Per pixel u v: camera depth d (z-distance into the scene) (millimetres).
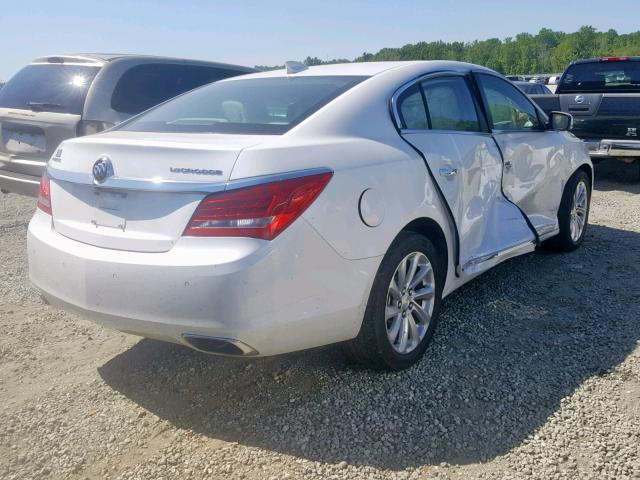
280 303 2748
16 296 4789
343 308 2992
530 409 3043
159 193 2820
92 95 6207
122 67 6535
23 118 6332
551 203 5188
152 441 2906
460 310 4285
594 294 4527
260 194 2701
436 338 3852
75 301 3000
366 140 3307
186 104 3883
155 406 3193
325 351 3689
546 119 5305
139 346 3875
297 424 2982
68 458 2807
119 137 3223
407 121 3650
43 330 4148
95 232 2998
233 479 2621
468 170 3912
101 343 3939
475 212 4027
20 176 6363
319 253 2859
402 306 3400
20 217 7500
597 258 5402
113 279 2842
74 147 3229
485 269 4102
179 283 2691
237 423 3016
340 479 2596
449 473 2615
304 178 2824
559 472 2588
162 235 2803
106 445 2891
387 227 3170
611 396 3125
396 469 2650
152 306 2760
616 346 3666
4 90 6781
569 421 2928
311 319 2871
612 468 2594
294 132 3100
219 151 2785
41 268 3193
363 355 3273
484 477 2578
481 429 2900
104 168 2975
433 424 2949
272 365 3547
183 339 2775
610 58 9641
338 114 3314
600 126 8844
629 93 9172
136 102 6586
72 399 3277
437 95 3980
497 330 3949
